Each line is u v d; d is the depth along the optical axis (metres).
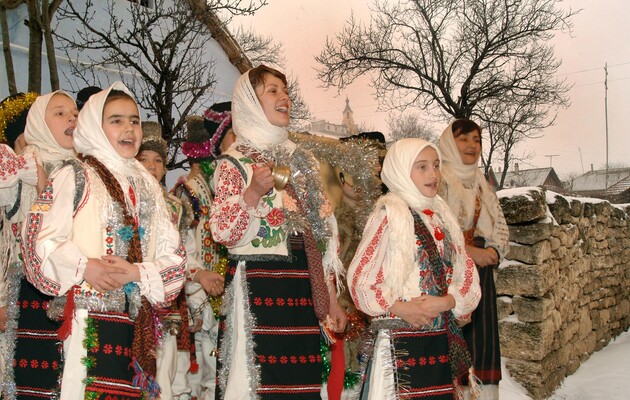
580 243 7.76
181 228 4.02
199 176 4.44
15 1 8.00
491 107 19.72
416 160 3.43
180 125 7.97
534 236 6.18
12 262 3.07
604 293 8.75
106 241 2.81
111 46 8.46
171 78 8.07
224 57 12.77
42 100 3.45
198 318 4.21
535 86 19.56
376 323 3.28
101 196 2.82
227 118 4.35
